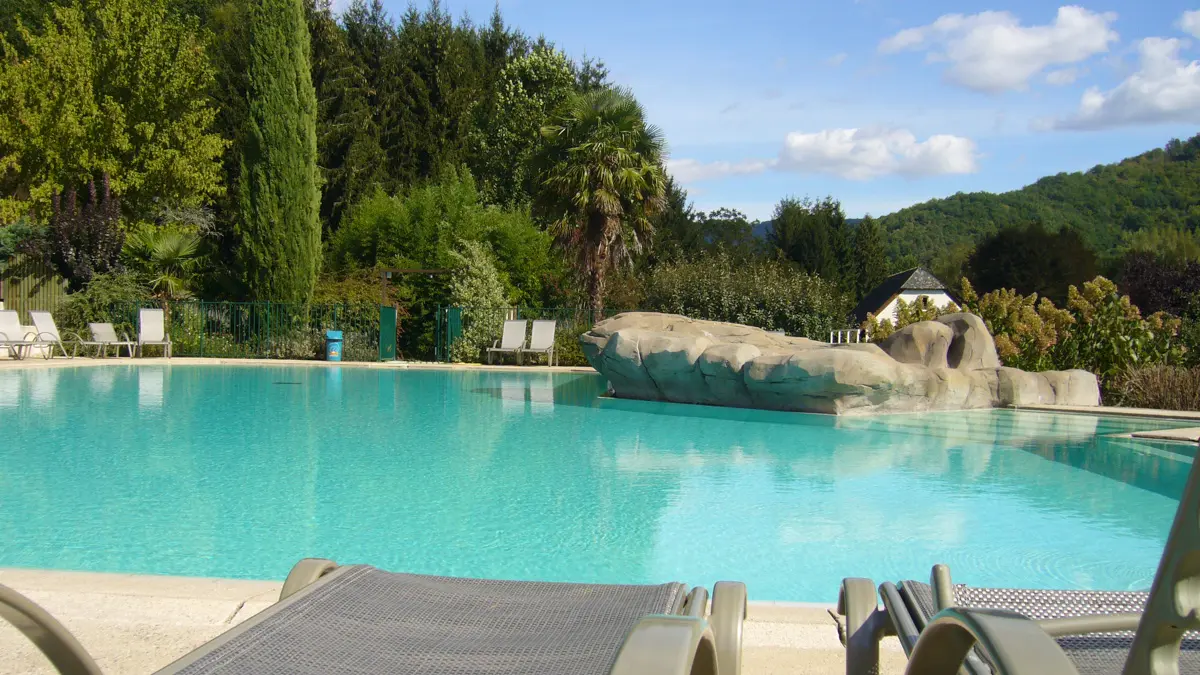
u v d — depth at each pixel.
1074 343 15.52
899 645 3.32
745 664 3.12
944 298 49.16
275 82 22.97
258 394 14.46
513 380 17.83
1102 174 82.69
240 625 1.92
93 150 26.64
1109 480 7.77
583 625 2.00
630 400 14.04
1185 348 15.51
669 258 39.12
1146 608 1.11
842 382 12.02
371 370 19.83
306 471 7.84
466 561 5.13
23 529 5.73
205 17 36.31
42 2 32.78
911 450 9.35
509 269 26.92
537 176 23.38
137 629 3.39
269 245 23.09
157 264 23.16
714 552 5.37
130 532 5.68
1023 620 1.28
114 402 12.88
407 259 26.64
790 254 53.28
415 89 38.50
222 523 5.95
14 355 19.38
